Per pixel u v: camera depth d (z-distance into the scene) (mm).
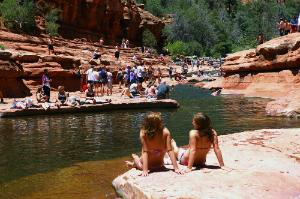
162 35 69562
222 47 77438
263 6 101562
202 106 19344
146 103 18484
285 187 5711
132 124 14117
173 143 7094
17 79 22312
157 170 6484
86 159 9320
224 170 6320
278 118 14852
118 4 56438
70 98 17656
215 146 6480
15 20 38094
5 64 20938
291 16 98625
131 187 6074
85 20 51156
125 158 9336
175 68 48219
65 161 9148
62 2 47250
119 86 27547
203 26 78312
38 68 23734
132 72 25266
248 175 6059
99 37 52438
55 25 42844
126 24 59094
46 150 10273
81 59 30422
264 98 22250
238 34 89812
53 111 16625
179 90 28766
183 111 17547
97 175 7910
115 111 17547
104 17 54125
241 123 14023
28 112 16234
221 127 13359
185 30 75250
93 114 16656
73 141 11344
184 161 6742
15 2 39156
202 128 6410
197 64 53344
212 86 29453
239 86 25859
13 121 14938
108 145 10797
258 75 24641
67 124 14234
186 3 91062
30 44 35250
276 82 23203
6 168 8641
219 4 106000
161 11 80688
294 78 22266
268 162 6980
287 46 22594
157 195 5395
